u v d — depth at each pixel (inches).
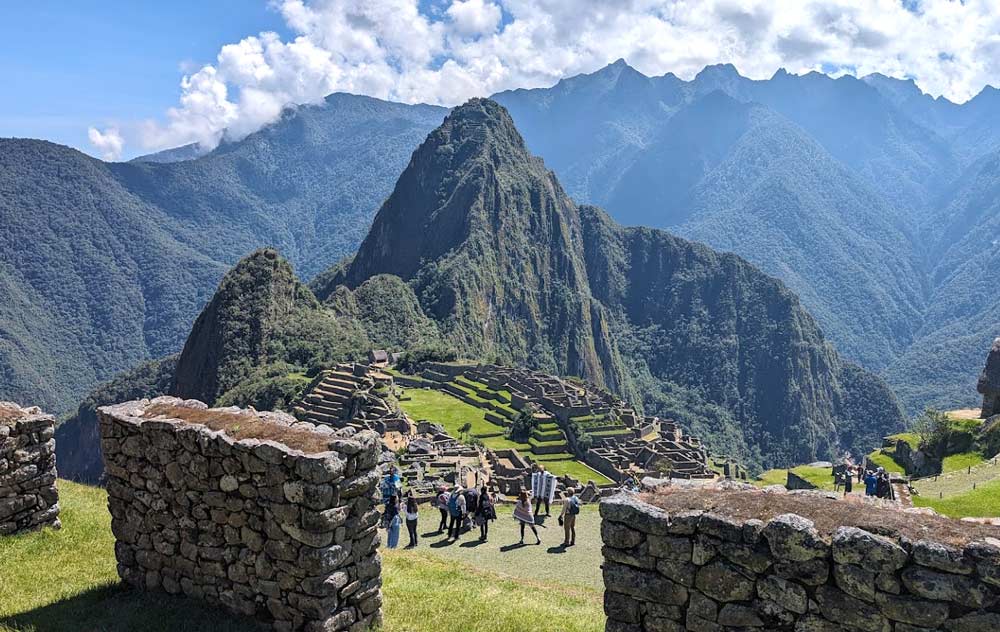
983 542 320.8
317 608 442.9
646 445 3890.3
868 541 335.9
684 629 380.5
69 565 587.5
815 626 346.3
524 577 760.3
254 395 4923.7
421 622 516.7
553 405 4343.0
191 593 503.2
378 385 4471.0
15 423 637.3
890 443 2287.2
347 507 459.5
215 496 486.3
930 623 322.3
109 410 548.1
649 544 391.2
